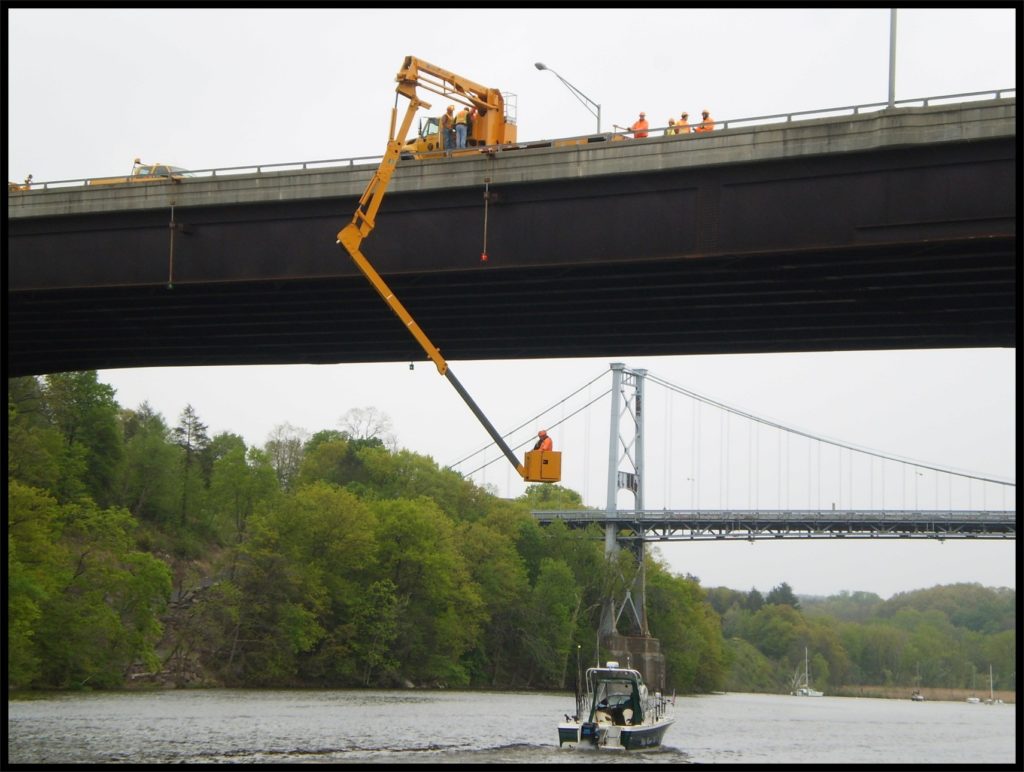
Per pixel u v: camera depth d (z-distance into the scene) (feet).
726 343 211.41
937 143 149.07
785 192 158.20
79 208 191.21
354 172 179.73
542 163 168.76
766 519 650.84
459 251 174.81
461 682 470.80
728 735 317.22
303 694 374.84
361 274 179.73
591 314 197.06
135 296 195.42
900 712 600.39
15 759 183.01
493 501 597.93
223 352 239.50
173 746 206.08
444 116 207.92
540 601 523.70
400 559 455.22
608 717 223.71
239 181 184.65
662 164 162.71
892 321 190.39
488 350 225.15
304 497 438.40
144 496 483.10
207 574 471.21
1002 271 161.17
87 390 469.98
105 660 331.16
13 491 306.55
